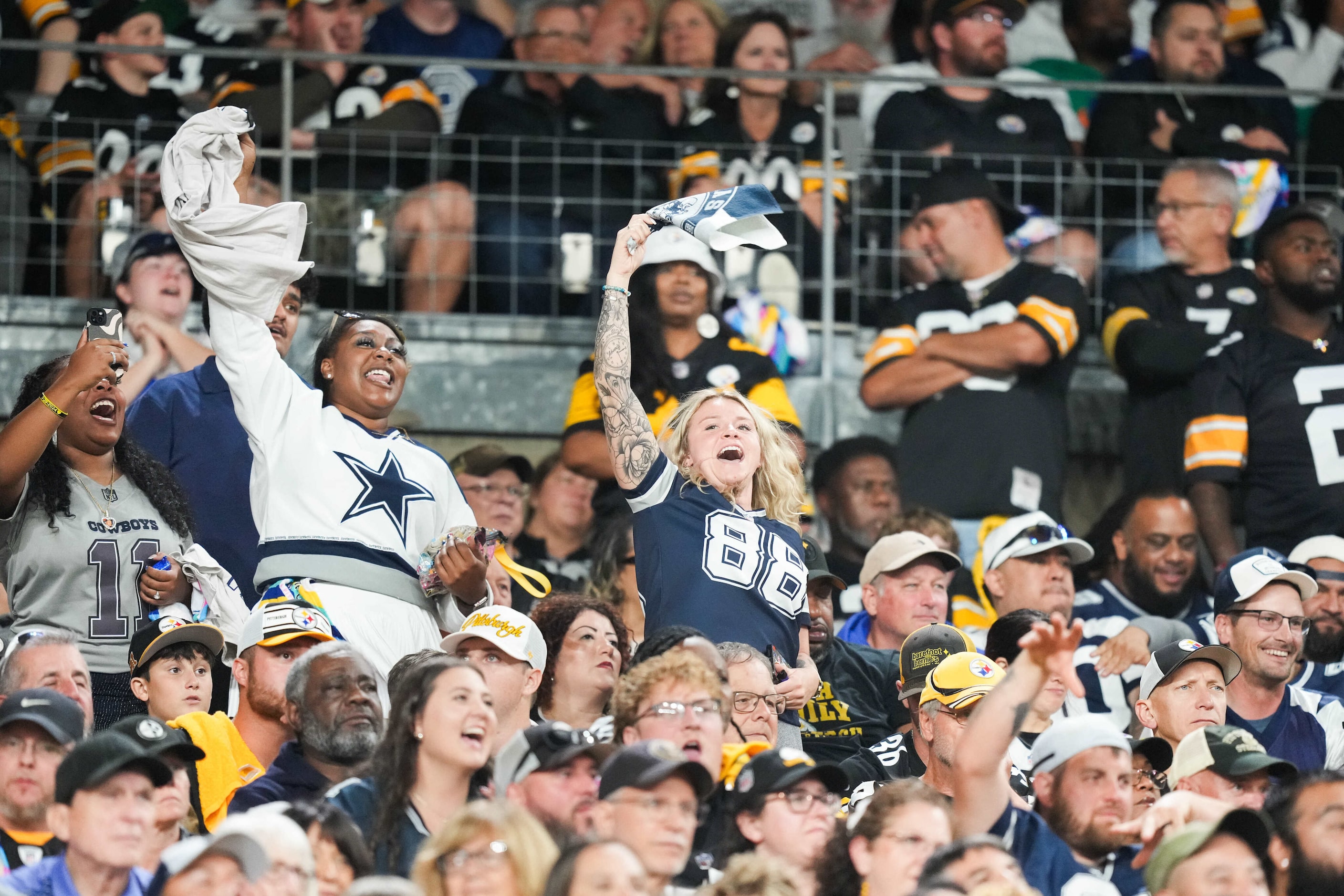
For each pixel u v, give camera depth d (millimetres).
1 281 28078
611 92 29844
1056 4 32312
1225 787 16531
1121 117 30922
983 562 24875
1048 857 14453
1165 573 26922
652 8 30703
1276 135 31250
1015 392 28312
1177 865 13664
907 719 20156
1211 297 29328
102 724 17094
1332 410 28094
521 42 30672
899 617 22078
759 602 16703
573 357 28891
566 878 11438
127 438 17969
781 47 30750
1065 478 29578
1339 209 28984
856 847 13906
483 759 14039
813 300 29516
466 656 16281
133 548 17516
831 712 20016
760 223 17422
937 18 31703
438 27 30594
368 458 17891
